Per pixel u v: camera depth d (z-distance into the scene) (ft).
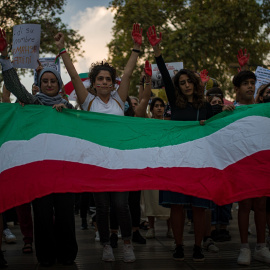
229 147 14.82
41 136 14.46
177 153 14.85
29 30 18.22
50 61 21.61
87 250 17.03
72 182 13.47
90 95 15.75
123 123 15.31
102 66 15.71
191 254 15.97
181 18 85.35
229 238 18.67
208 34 82.38
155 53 16.14
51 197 13.85
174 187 13.75
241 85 16.63
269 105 15.35
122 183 13.80
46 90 15.44
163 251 16.57
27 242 16.67
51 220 13.82
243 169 14.29
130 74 16.25
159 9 85.25
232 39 86.12
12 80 14.55
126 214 14.82
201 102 15.89
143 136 15.16
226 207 18.51
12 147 14.21
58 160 13.99
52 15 69.41
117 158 14.52
